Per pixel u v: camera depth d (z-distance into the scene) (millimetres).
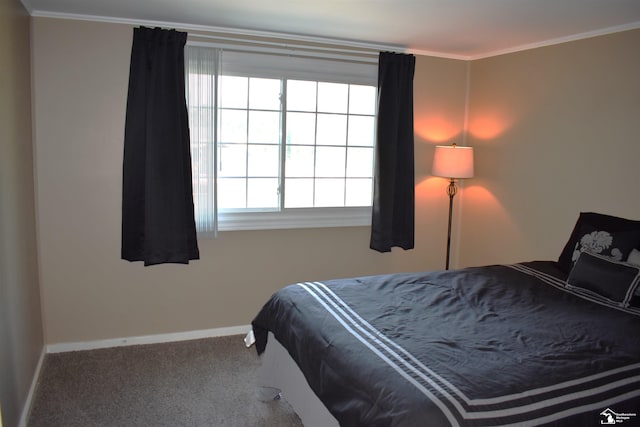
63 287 3271
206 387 2900
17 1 2578
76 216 3238
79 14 3041
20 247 2537
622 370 1837
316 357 2064
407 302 2475
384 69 3754
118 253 3346
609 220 3010
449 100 4180
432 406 1533
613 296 2561
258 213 3693
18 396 2389
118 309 3408
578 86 3270
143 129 3189
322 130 3832
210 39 3357
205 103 3338
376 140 3828
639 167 2926
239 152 3615
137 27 3156
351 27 3232
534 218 3641
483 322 2254
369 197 4066
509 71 3799
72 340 3336
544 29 3143
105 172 3252
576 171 3309
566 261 3119
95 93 3170
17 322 2404
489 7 2680
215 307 3654
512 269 3123
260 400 2762
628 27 2951
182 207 3297
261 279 3766
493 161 3992
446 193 4305
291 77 3639
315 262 3918
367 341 1993
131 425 2502
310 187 3865
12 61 2439
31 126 2986
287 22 3143
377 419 1593
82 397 2740
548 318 2334
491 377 1713
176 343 3514
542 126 3543
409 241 4016
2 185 2176
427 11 2795
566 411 1627
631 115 2957
